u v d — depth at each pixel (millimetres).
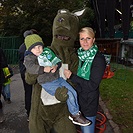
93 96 2322
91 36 2250
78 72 2340
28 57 2121
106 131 3881
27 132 3832
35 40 2066
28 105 3936
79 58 2373
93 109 2365
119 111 4879
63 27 2287
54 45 2359
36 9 14211
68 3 15383
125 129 3896
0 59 3896
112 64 14680
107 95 6281
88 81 2256
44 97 2279
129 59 15289
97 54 2279
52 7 14367
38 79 2143
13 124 4137
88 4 17016
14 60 12289
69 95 2182
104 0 11492
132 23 14969
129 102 5602
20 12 14961
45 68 2037
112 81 8547
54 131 2451
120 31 17062
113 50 17156
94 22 17141
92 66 2256
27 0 14312
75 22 2381
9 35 14688
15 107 5012
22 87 6824
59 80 2197
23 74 3674
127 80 8953
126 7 10289
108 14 11766
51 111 2307
